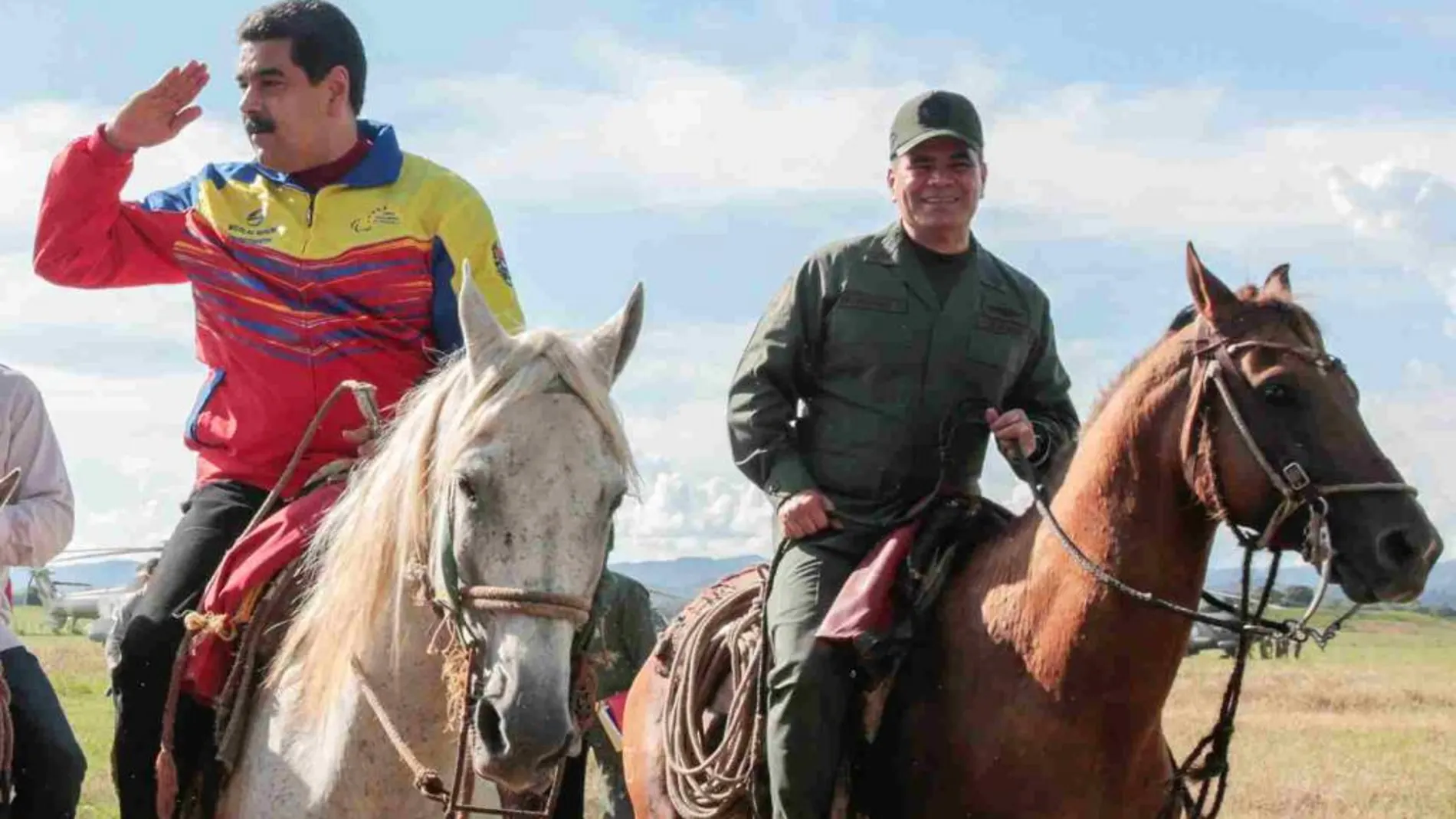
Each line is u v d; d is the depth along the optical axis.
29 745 4.37
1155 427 4.48
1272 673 23.95
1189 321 4.63
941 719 4.70
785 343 5.14
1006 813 4.55
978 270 5.18
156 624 4.40
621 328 3.84
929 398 5.09
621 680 7.16
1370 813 10.66
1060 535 4.56
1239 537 4.43
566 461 3.50
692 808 5.34
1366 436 4.28
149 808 4.41
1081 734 4.48
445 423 3.75
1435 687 20.80
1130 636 4.45
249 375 4.74
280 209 4.79
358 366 4.76
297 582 4.34
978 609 4.74
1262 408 4.31
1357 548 4.18
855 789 4.92
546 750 3.36
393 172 4.88
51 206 4.79
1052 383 5.38
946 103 5.08
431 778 3.81
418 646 3.88
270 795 4.12
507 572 3.46
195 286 4.84
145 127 4.72
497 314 4.89
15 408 4.47
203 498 4.71
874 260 5.12
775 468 5.08
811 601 4.95
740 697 5.17
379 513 3.94
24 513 4.37
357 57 4.84
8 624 4.55
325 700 4.02
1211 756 4.64
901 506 5.12
